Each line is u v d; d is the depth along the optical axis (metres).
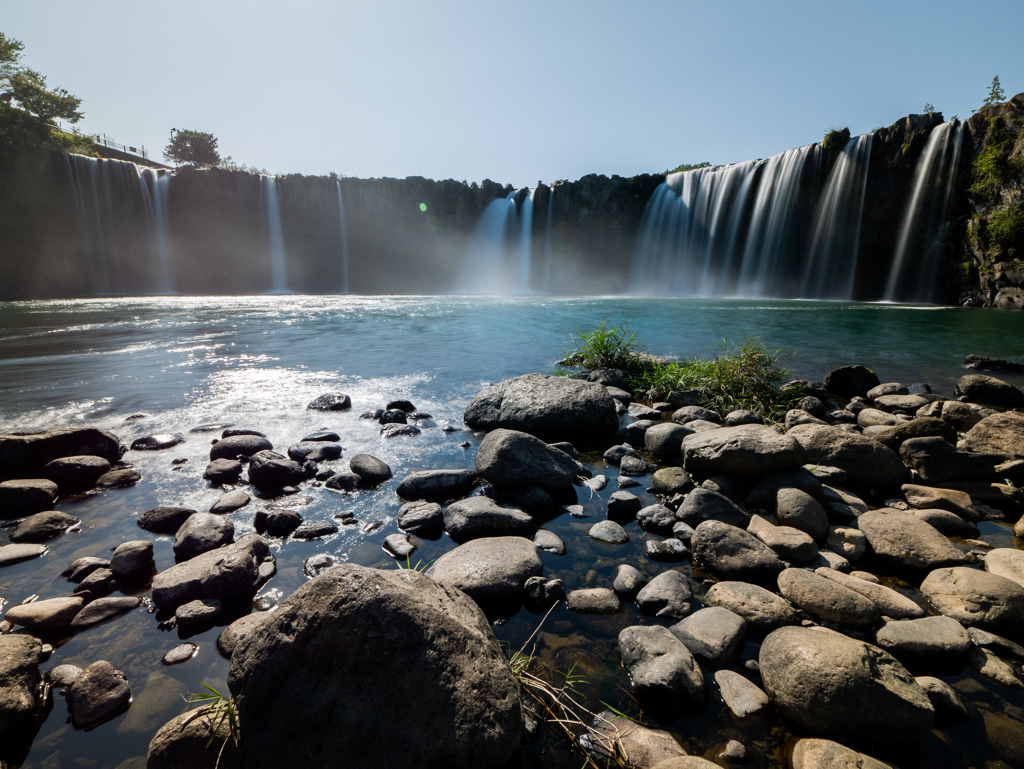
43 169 33.06
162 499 4.15
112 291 36.72
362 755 1.76
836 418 6.65
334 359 10.04
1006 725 2.07
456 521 3.63
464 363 9.69
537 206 42.75
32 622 2.57
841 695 2.02
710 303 25.06
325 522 3.67
